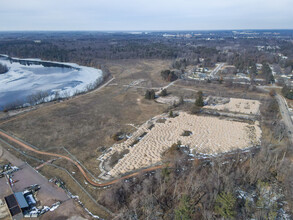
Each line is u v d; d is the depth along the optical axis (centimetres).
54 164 4931
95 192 4109
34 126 6850
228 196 3438
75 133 6412
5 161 5031
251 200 3941
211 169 4719
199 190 4109
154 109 8475
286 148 5378
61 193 4094
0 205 3772
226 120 7319
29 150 5481
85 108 8569
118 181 4325
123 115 7875
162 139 6044
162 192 4072
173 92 10594
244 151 5338
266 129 6538
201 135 6262
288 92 9331
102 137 6216
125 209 3753
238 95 9819
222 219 3406
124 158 5144
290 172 4353
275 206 3700
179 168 4725
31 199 3912
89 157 5228
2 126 6819
